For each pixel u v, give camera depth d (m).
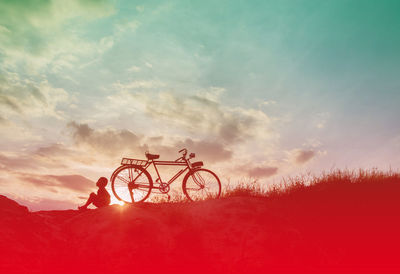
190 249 5.45
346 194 7.78
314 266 5.27
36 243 4.95
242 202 6.81
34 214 5.71
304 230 6.11
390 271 5.11
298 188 8.36
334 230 6.17
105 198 7.10
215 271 5.09
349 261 5.40
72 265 4.85
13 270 4.27
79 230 5.70
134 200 7.11
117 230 5.54
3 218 5.07
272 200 7.42
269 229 5.90
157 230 5.68
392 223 6.40
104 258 5.03
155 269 4.96
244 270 5.09
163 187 7.20
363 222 6.42
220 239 5.68
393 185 8.59
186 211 6.48
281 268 5.15
